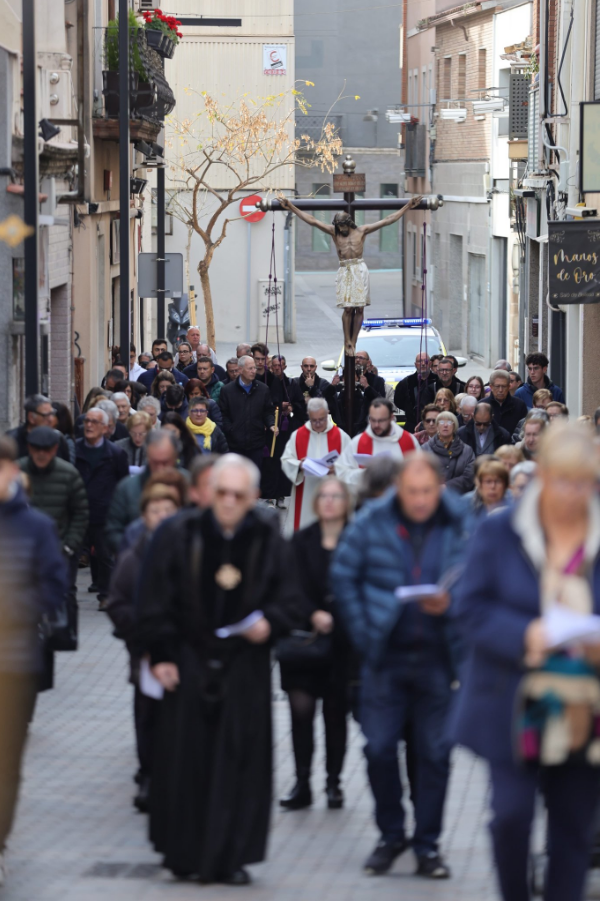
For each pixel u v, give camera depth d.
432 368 72.56
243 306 171.38
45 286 68.31
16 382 62.81
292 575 23.08
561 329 100.50
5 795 22.59
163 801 23.11
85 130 82.69
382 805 23.92
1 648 22.30
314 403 48.22
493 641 17.38
